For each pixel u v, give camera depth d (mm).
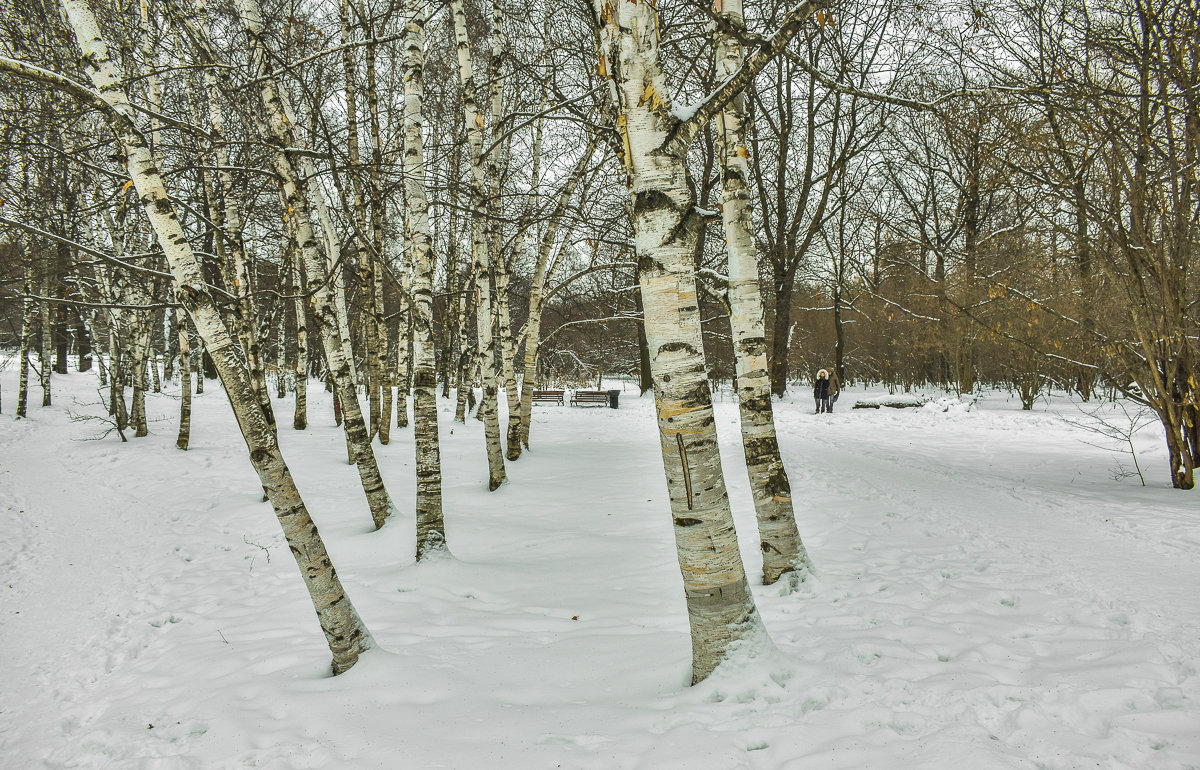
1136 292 8430
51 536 8266
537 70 12141
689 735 3029
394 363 30500
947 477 10000
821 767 2711
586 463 11773
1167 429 8672
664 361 3490
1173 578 5000
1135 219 8133
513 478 10516
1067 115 8078
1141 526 6664
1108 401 20391
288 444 13055
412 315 6703
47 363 18188
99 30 3795
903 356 31031
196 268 3906
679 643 4312
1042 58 8555
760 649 3588
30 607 6164
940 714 3105
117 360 13797
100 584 6734
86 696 4469
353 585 5988
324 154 6273
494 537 7438
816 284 33094
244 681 4176
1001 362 22406
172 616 5766
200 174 10250
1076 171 8852
